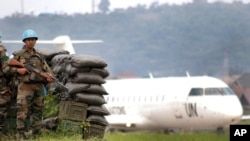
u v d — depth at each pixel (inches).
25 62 2091.5
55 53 2388.0
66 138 2123.5
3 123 2155.5
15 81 2116.1
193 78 5871.1
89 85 2222.0
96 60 2234.3
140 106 6176.2
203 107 5620.1
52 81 2122.3
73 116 2201.0
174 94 5831.7
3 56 2094.0
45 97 2255.2
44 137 2118.6
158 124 6102.4
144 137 4975.4
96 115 2226.9
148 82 6240.2
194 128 5851.4
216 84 5728.3
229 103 5600.4
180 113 5787.4
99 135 2224.4
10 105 2160.4
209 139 4697.3
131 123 6190.9
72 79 2235.5
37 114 2132.1
